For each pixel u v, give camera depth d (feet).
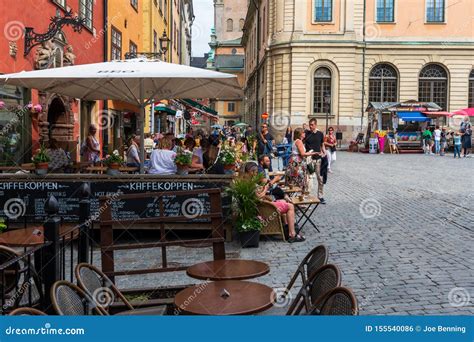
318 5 133.08
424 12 133.18
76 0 50.98
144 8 86.12
